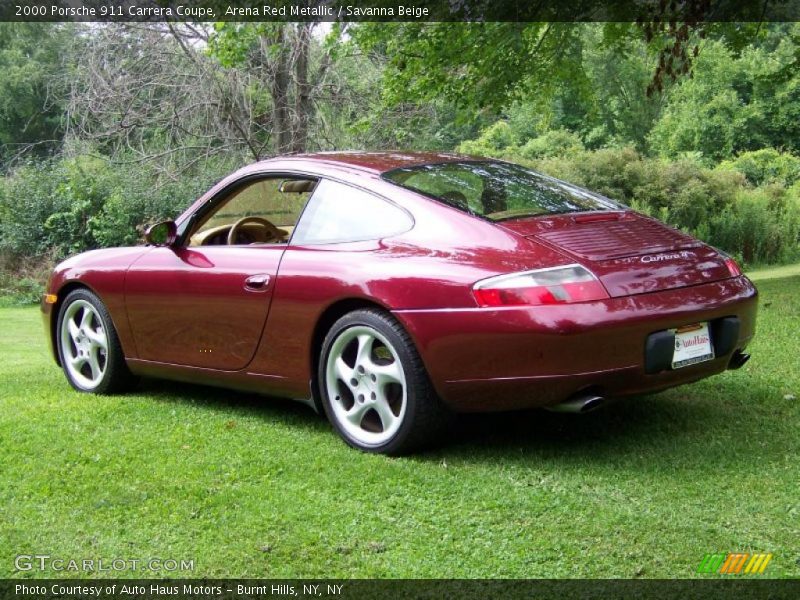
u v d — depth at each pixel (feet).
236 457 13.19
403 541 10.08
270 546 10.03
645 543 9.76
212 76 49.42
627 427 14.10
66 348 18.12
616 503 10.92
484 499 11.23
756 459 12.30
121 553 10.00
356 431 13.52
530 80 38.01
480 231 12.72
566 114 99.25
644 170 59.52
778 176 75.77
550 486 11.60
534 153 80.07
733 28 33.30
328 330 13.98
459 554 9.69
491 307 11.84
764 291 30.14
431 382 12.62
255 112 51.70
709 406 15.12
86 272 17.31
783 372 17.33
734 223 57.06
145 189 57.41
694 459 12.40
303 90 49.49
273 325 14.25
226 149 51.75
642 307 11.90
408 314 12.44
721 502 10.82
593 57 94.07
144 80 49.85
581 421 14.52
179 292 15.60
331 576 9.29
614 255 12.41
